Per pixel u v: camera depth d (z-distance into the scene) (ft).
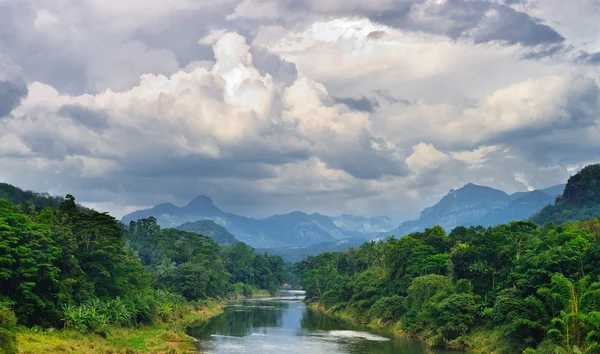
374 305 426.92
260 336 351.05
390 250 462.19
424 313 329.93
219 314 520.42
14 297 251.80
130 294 354.74
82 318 270.46
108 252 323.78
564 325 218.79
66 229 306.76
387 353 278.67
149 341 291.17
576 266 244.63
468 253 311.88
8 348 196.44
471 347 277.03
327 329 396.78
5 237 247.70
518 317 238.68
